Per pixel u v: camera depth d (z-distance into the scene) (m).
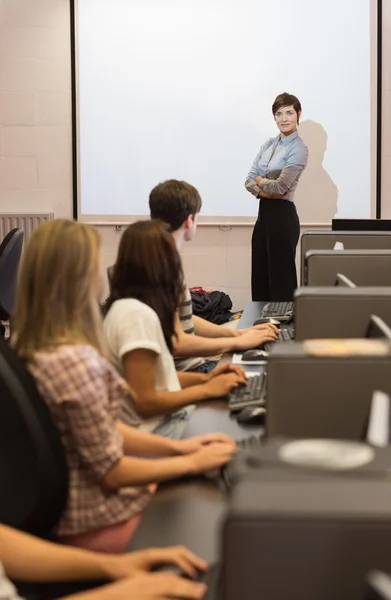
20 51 6.21
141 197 6.29
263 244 5.62
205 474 1.62
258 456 0.78
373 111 6.14
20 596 1.30
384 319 1.83
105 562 1.25
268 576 0.69
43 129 6.27
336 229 3.87
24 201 6.33
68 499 1.45
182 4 6.14
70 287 1.51
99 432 1.45
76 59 6.20
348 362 1.37
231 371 2.24
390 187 6.21
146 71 6.19
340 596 0.67
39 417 1.37
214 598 1.14
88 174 6.29
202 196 6.26
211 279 6.36
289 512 0.68
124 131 6.24
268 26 6.13
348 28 6.10
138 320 1.99
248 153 6.21
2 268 4.55
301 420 1.39
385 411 1.13
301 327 1.85
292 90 6.16
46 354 1.46
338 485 0.71
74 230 1.53
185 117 6.21
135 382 1.96
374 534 0.67
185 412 2.12
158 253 2.11
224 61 6.16
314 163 6.22
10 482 1.39
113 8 6.16
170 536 1.33
